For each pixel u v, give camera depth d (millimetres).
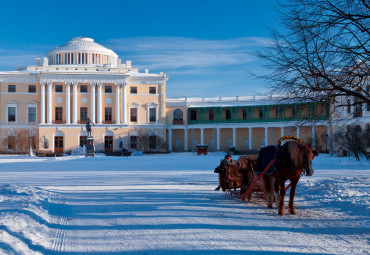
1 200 13352
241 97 95250
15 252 6852
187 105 90688
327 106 15438
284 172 11391
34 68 91312
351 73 13711
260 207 12797
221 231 9250
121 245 8102
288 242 8195
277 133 86750
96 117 86625
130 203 13750
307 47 13953
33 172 33375
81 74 85125
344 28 13789
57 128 83875
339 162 43219
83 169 36750
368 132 44719
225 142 92000
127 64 98750
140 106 88375
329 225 9922
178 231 9281
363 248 7695
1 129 84750
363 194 14047
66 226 10094
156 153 84188
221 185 15508
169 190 17734
